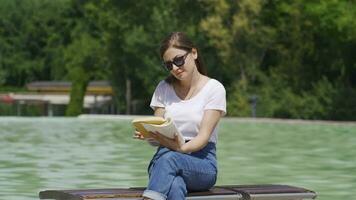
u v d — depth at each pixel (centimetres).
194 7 6506
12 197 1212
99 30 8594
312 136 3259
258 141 2883
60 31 10738
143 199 762
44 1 10950
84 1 10031
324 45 6078
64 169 1703
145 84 7119
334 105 5600
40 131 3594
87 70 8038
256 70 6038
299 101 5644
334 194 1291
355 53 6056
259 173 1650
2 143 2672
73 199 763
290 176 1590
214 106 830
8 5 11206
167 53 830
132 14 6938
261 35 6009
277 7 6012
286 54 6069
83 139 2919
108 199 758
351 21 5453
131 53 7031
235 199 812
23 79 11356
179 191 770
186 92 848
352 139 3034
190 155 812
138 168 1725
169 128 787
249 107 5831
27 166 1778
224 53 6009
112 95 8244
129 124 4459
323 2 5547
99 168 1727
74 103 8069
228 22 6081
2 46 11181
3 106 8969
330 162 1948
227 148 2483
